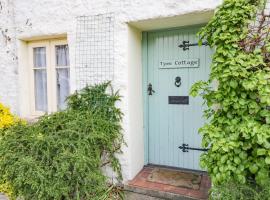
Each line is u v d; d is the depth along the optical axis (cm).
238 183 207
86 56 334
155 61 351
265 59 220
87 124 284
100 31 322
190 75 331
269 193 193
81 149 255
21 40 402
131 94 321
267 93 195
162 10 285
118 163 310
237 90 215
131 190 304
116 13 310
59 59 395
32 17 377
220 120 224
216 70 222
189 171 342
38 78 420
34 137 262
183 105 339
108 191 286
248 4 221
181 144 346
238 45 221
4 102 425
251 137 202
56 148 255
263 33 222
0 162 249
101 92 321
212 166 214
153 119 360
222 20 223
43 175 233
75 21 338
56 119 296
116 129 309
